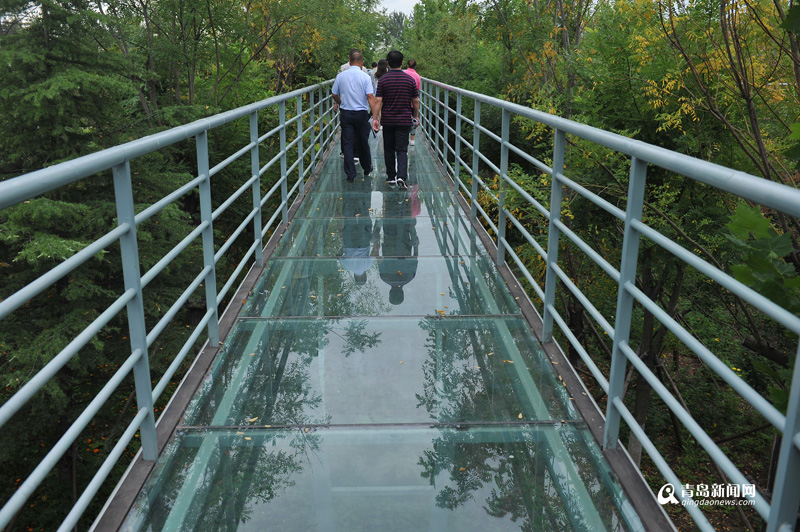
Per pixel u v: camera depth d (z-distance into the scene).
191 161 13.70
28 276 9.43
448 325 4.44
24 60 9.31
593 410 3.24
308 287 5.23
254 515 2.52
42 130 9.78
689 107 6.61
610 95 7.57
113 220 9.88
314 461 2.89
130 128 11.38
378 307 4.79
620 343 2.69
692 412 14.72
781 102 6.69
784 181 6.95
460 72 29.16
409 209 7.98
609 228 8.39
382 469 2.82
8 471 11.25
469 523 2.47
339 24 21.23
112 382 2.34
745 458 13.76
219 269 13.80
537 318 4.47
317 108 18.83
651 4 6.28
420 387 3.56
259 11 14.84
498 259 5.64
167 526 2.46
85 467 11.53
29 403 9.54
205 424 3.19
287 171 7.55
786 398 1.65
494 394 3.47
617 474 2.71
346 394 3.48
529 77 11.95
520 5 12.08
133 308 2.63
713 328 14.06
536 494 2.64
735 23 5.80
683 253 2.07
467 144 7.43
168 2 12.70
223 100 14.68
